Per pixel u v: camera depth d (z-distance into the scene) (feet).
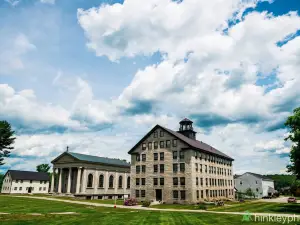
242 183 369.50
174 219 100.73
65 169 285.43
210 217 107.65
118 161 328.29
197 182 194.59
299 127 141.90
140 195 206.28
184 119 247.09
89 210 132.26
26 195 252.21
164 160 201.67
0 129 257.14
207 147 245.65
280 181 523.29
